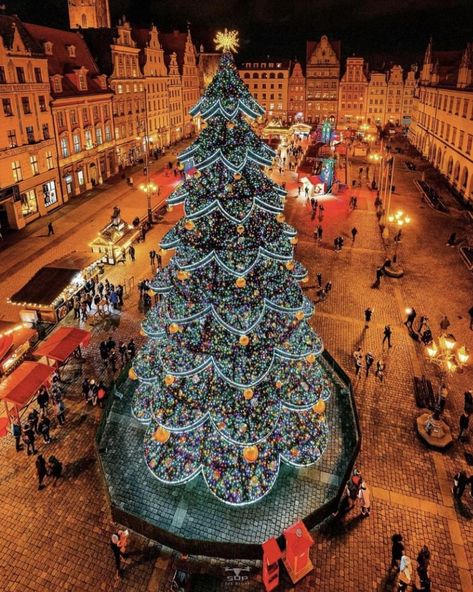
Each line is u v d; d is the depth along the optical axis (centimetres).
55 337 2366
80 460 1900
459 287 3378
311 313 1794
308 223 4741
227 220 1485
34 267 3662
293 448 1761
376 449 1962
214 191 1481
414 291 3325
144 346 1905
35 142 4659
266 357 1553
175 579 1417
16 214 4416
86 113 5694
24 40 4484
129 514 1550
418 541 1594
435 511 1700
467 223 4709
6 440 2009
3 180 4222
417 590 1404
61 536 1602
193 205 1495
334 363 2328
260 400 1578
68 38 5941
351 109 11206
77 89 5534
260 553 1491
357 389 2319
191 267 1495
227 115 1486
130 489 1745
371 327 2873
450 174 6216
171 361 1573
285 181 6419
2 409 2188
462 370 2475
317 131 9175
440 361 2188
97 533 1612
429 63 8231
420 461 1911
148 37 7669
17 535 1603
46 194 4938
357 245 4169
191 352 1556
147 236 4331
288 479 1773
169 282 1648
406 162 7612
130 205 5250
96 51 6353
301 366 1717
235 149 1484
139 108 7281
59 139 5100
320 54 10862
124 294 3241
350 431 2003
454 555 1548
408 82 10719
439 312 3041
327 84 11075
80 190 5653
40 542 1583
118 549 1472
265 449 1661
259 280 1512
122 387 2258
